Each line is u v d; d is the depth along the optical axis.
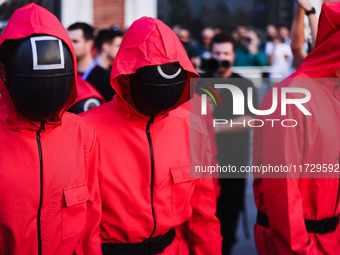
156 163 2.16
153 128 2.18
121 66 2.01
